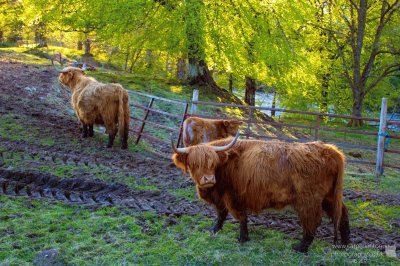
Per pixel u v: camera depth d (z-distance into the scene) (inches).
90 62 1047.6
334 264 187.3
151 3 623.5
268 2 659.4
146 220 227.3
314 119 949.8
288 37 721.6
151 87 697.0
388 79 1040.8
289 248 200.2
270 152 191.5
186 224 227.8
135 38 676.1
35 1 657.0
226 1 648.4
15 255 180.1
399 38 900.6
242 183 195.2
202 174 188.5
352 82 951.6
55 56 911.0
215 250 196.9
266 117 798.5
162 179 313.7
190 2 603.5
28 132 384.8
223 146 193.2
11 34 1282.0
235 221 236.5
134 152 387.5
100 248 191.0
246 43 657.0
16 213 219.9
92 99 381.4
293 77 703.7
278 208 195.5
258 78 703.7
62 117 464.1
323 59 885.2
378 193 313.4
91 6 628.4
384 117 361.1
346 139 783.1
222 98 749.9
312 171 186.4
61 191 263.7
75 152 353.7
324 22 914.1
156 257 187.9
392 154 713.0
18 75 605.0
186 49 644.1
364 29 900.6
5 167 289.0
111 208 239.9
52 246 189.9
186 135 312.3
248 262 186.7
